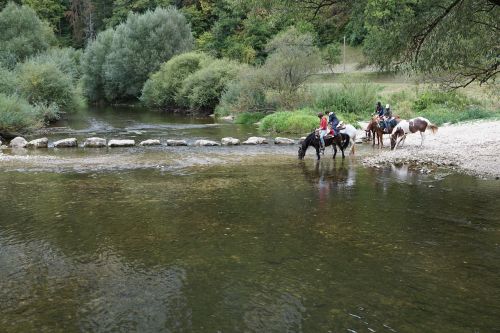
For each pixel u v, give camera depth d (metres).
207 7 75.25
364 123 32.34
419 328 5.70
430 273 7.40
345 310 6.19
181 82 50.28
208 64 50.12
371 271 7.50
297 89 37.81
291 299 6.52
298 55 36.50
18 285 7.08
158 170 17.00
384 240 9.00
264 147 23.84
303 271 7.52
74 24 92.25
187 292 6.79
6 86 33.69
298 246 8.70
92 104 67.06
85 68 65.06
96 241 9.08
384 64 16.19
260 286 6.97
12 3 51.34
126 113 49.22
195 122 38.12
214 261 7.98
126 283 7.12
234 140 25.06
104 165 18.06
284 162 18.98
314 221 10.33
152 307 6.32
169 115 46.66
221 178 15.45
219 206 11.69
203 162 18.94
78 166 17.80
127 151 22.23
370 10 14.03
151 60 58.19
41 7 89.06
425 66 16.00
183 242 8.98
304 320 5.93
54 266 7.84
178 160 19.42
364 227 9.84
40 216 10.83
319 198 12.49
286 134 29.06
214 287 6.95
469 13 14.20
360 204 11.80
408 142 24.50
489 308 6.21
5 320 5.98
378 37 15.14
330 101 35.53
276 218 10.59
